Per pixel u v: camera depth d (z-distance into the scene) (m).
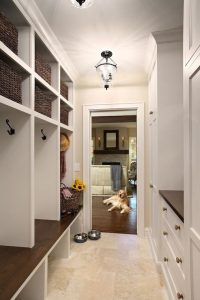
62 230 2.01
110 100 2.96
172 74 2.03
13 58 1.38
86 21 1.72
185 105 1.12
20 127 1.63
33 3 1.50
